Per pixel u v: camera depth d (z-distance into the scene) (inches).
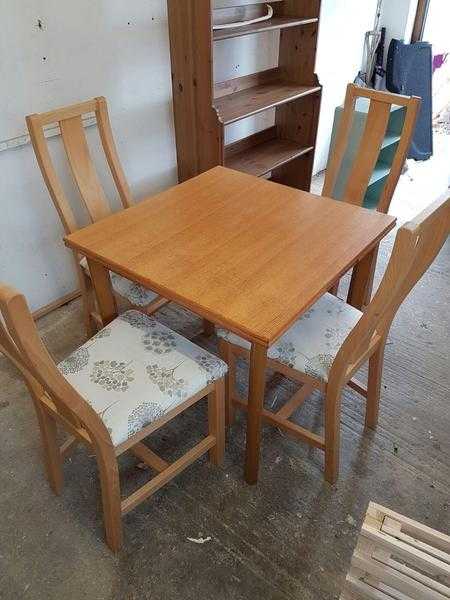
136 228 58.7
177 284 49.3
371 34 131.3
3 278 80.2
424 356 79.6
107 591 51.1
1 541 55.4
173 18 81.4
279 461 63.7
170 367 52.4
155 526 56.6
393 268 39.9
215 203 63.8
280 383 74.7
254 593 50.9
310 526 56.7
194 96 87.1
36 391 49.6
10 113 70.5
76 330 85.0
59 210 67.1
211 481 61.3
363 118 104.0
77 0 71.8
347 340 47.8
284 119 110.5
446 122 157.5
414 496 59.6
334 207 62.3
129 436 47.3
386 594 39.2
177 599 50.5
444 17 137.4
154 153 95.0
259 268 51.3
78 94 78.0
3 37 66.0
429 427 68.0
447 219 42.6
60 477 58.5
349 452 64.5
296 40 100.5
